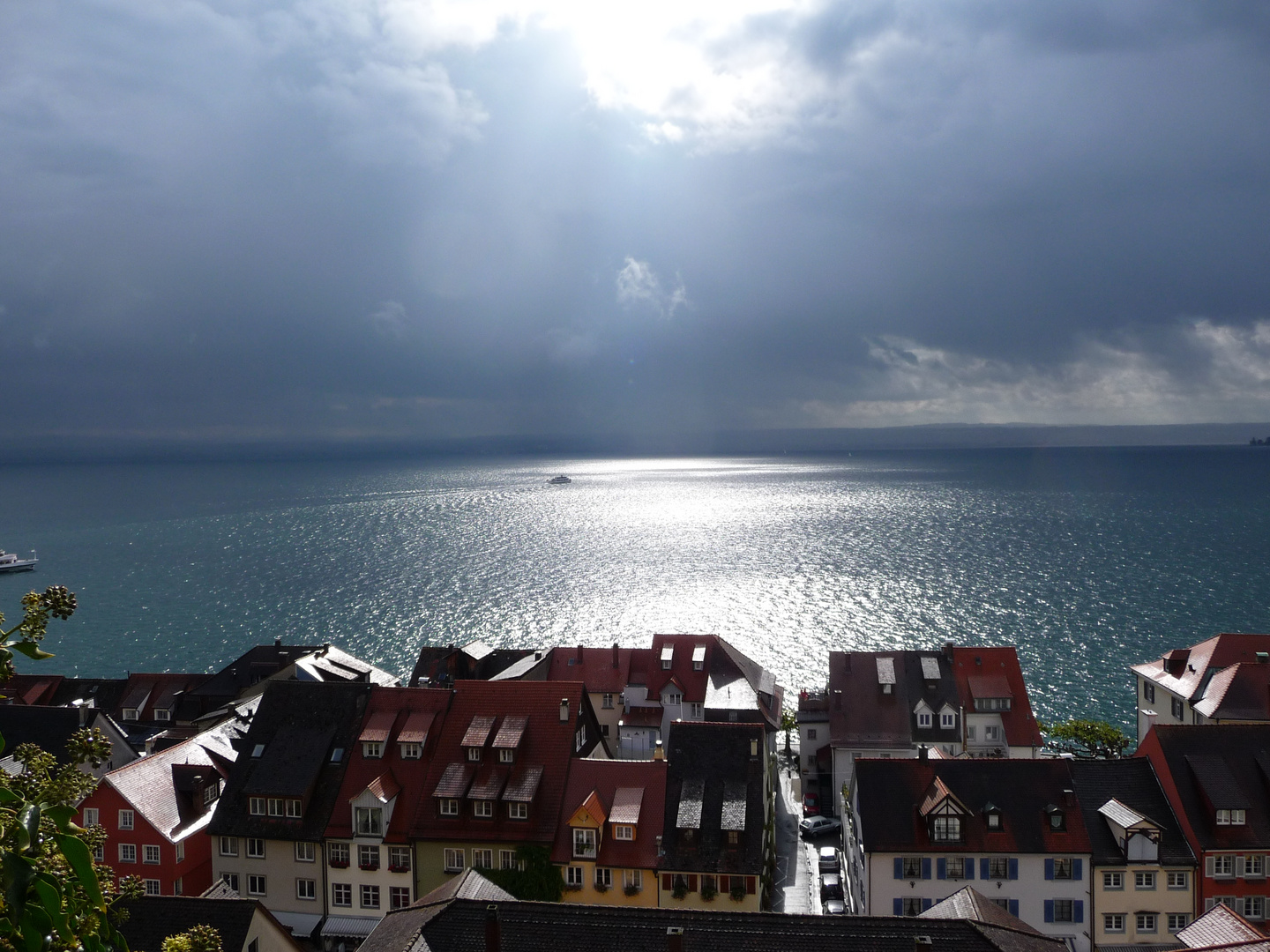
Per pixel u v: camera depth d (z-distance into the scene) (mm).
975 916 47531
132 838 71438
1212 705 93625
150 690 123500
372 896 71562
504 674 109688
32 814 12172
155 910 47500
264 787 73375
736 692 105562
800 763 110688
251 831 72625
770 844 81312
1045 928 67625
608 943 44125
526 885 67250
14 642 14883
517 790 70875
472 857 70188
